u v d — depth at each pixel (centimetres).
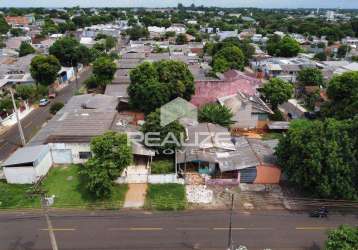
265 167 3778
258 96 6288
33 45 11662
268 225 3189
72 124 4600
